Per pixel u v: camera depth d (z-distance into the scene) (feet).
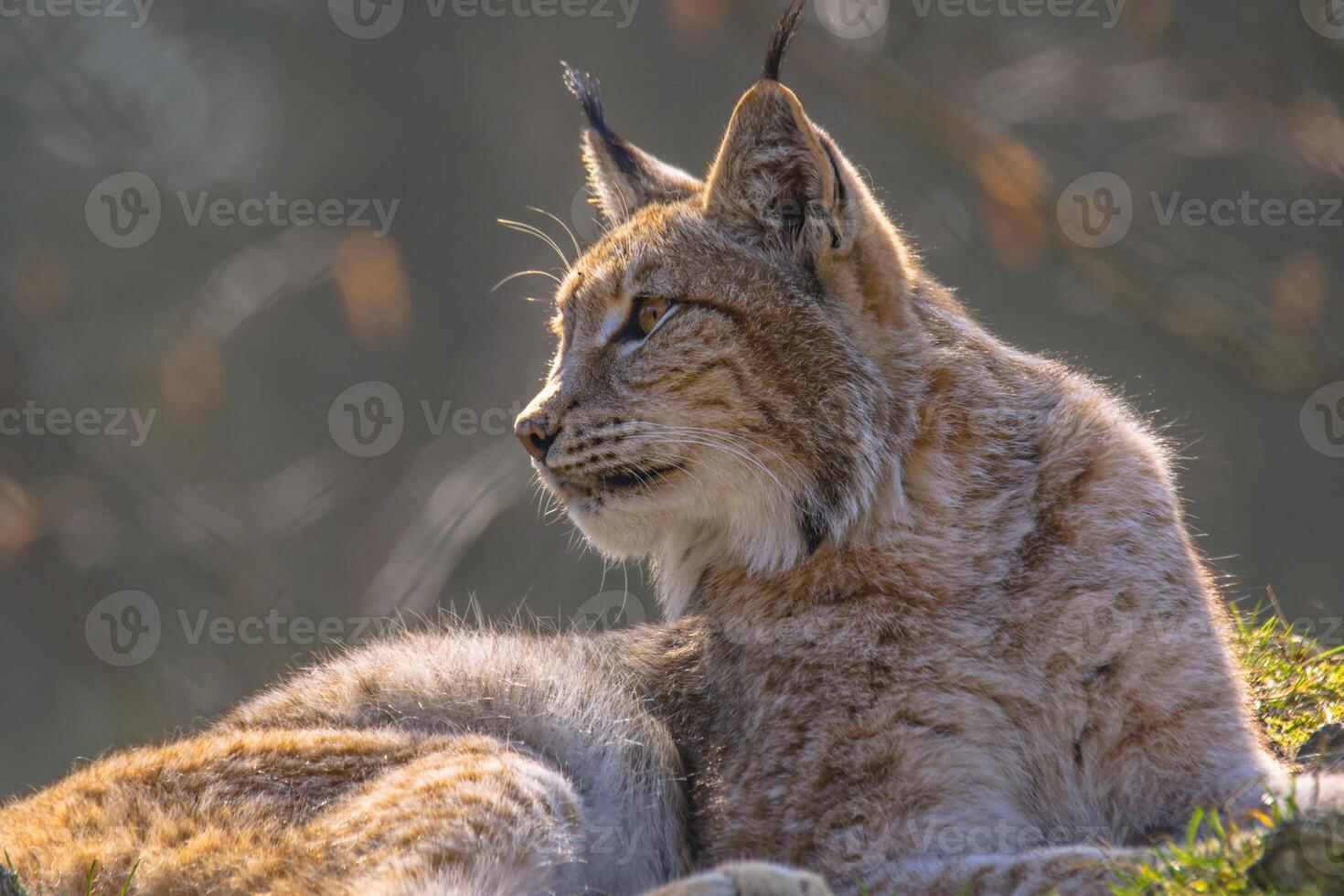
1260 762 17.99
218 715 23.45
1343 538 65.46
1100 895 15.76
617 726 20.38
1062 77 57.21
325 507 65.51
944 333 20.57
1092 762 18.35
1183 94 57.41
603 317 21.09
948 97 55.62
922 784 18.12
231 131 81.25
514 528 59.31
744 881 15.92
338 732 19.61
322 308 73.36
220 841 17.72
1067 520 19.20
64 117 77.20
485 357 69.10
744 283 20.24
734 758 19.24
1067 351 67.67
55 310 68.64
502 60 71.67
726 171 20.74
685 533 21.25
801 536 19.79
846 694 18.79
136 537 59.00
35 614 59.82
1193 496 65.51
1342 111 57.26
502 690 20.98
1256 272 64.49
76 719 71.00
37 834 17.98
